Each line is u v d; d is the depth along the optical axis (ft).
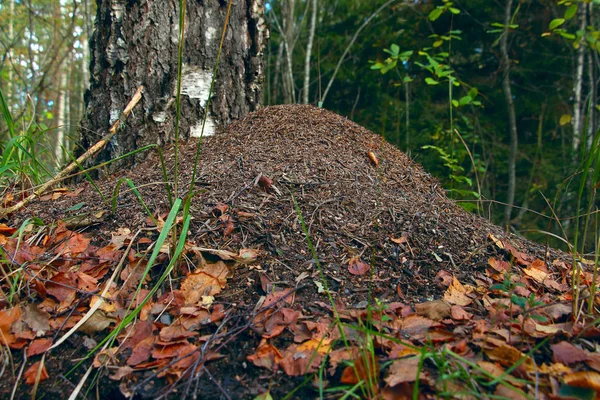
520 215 19.35
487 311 5.18
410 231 6.36
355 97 28.14
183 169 7.41
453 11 13.35
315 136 8.39
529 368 4.15
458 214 7.30
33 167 8.07
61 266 5.62
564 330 4.73
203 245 5.79
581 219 18.78
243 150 7.80
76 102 42.06
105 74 8.69
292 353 4.43
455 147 18.94
